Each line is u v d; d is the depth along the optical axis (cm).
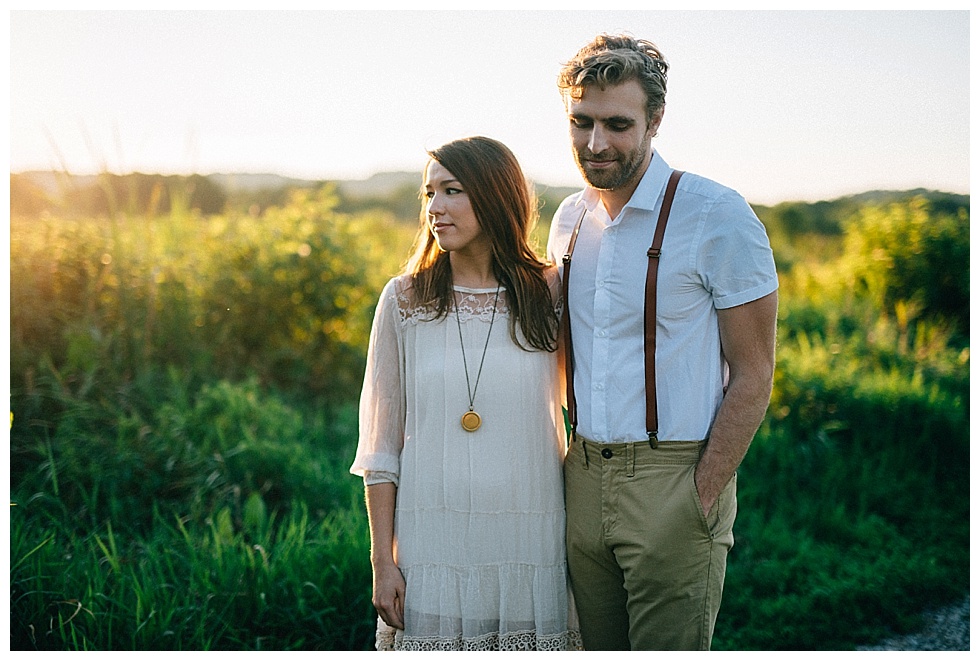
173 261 553
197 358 522
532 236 257
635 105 226
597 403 237
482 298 239
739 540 414
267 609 322
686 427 233
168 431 437
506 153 236
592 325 239
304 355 569
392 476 241
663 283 232
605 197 240
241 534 355
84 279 512
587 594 247
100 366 477
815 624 352
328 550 346
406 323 241
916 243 738
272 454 430
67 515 381
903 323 680
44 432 429
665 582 232
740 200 232
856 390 530
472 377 236
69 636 309
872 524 431
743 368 233
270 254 575
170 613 307
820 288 780
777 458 478
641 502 233
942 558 405
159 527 377
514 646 236
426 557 237
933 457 489
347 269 589
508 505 236
